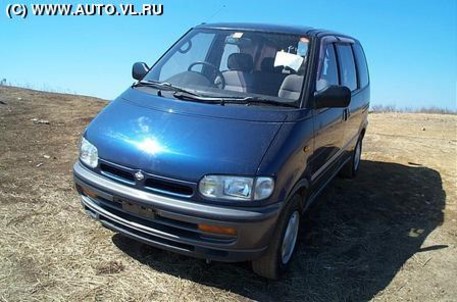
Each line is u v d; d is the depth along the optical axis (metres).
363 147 8.41
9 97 10.27
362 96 6.12
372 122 11.63
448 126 11.39
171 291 3.43
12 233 4.03
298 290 3.63
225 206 3.14
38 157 6.22
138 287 3.44
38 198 4.80
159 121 3.55
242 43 4.41
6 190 4.94
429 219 5.27
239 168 3.15
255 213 3.12
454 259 4.35
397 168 7.18
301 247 4.32
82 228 4.23
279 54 4.25
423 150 8.38
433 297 3.71
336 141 4.85
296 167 3.49
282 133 3.46
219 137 3.34
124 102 3.98
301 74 4.07
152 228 3.32
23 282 3.38
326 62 4.56
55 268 3.58
